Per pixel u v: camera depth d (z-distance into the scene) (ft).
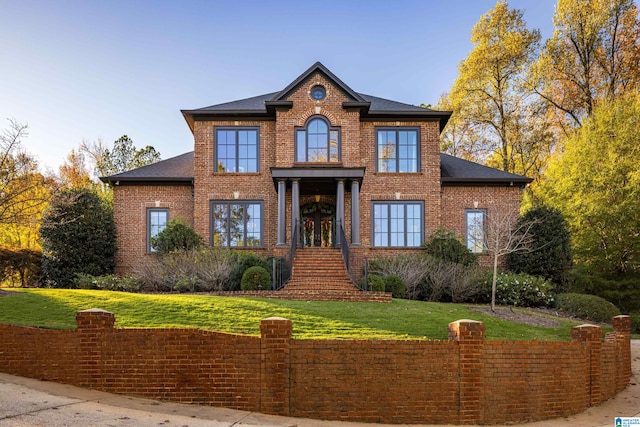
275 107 85.56
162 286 73.72
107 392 33.65
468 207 91.04
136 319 46.78
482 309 61.87
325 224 91.66
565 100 135.23
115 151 175.42
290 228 86.74
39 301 52.65
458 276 73.05
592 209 96.27
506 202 91.25
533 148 139.74
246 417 31.65
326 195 90.63
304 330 45.03
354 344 34.04
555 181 112.78
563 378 37.45
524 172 140.97
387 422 33.71
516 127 138.72
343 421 33.32
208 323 45.98
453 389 34.37
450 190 91.30
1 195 72.64
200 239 83.05
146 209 89.35
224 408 33.09
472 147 147.43
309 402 33.50
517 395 35.70
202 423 29.63
